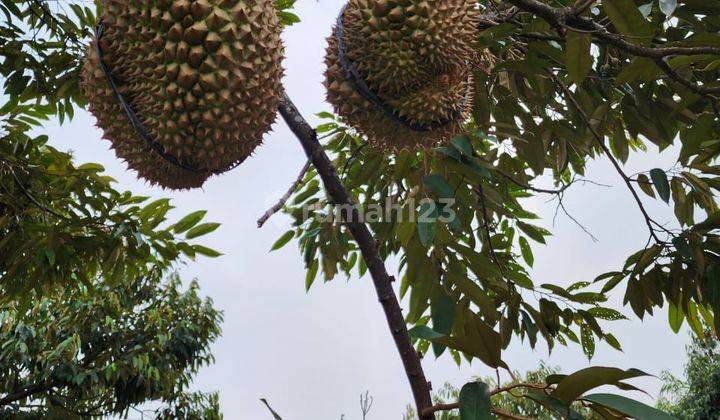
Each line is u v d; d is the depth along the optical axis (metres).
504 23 2.27
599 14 2.90
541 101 3.33
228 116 1.90
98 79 1.97
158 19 1.81
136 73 1.88
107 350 9.84
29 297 4.24
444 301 1.77
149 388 9.75
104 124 2.08
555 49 2.47
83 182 3.89
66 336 9.70
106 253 3.95
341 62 2.17
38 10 3.90
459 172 2.14
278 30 2.05
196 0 1.81
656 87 3.34
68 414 8.90
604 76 3.48
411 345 1.71
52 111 4.24
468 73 2.46
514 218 4.15
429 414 1.25
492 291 3.71
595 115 3.55
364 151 3.64
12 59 3.67
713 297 2.89
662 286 3.27
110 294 9.72
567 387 1.11
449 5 2.12
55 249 3.91
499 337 1.22
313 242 3.29
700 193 3.24
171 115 1.89
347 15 2.21
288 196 1.62
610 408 1.07
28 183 3.92
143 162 2.12
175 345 10.70
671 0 1.94
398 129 2.30
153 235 3.84
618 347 3.71
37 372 9.17
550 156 4.21
